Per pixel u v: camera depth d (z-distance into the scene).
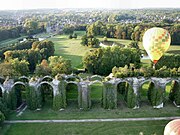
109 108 65.44
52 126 58.22
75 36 188.25
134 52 101.25
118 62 98.06
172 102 69.31
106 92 64.94
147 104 68.38
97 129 56.84
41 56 110.56
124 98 70.38
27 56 104.81
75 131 56.19
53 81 65.00
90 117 61.84
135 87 65.00
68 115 62.97
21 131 56.22
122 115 62.53
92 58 98.19
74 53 136.25
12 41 179.12
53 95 65.69
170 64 99.12
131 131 55.88
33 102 65.19
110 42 169.75
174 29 158.88
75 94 76.56
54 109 65.38
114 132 55.66
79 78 69.88
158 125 58.00
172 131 43.91
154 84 65.81
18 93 67.31
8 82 64.62
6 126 58.22
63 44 164.38
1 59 119.38
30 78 68.69
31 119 61.22
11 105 65.19
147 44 74.00
